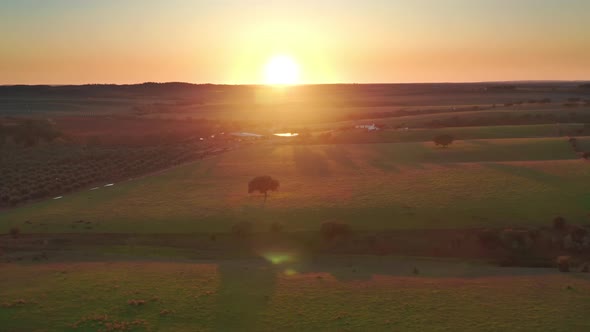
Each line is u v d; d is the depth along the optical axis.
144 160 123.06
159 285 47.19
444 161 107.62
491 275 50.66
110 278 49.09
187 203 77.12
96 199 81.81
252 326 38.72
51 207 77.50
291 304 42.78
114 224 68.06
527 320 39.00
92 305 42.31
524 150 116.56
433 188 81.25
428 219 66.25
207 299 43.84
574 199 71.62
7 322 39.00
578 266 54.25
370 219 67.06
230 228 65.81
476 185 81.94
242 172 101.12
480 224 63.97
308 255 59.03
